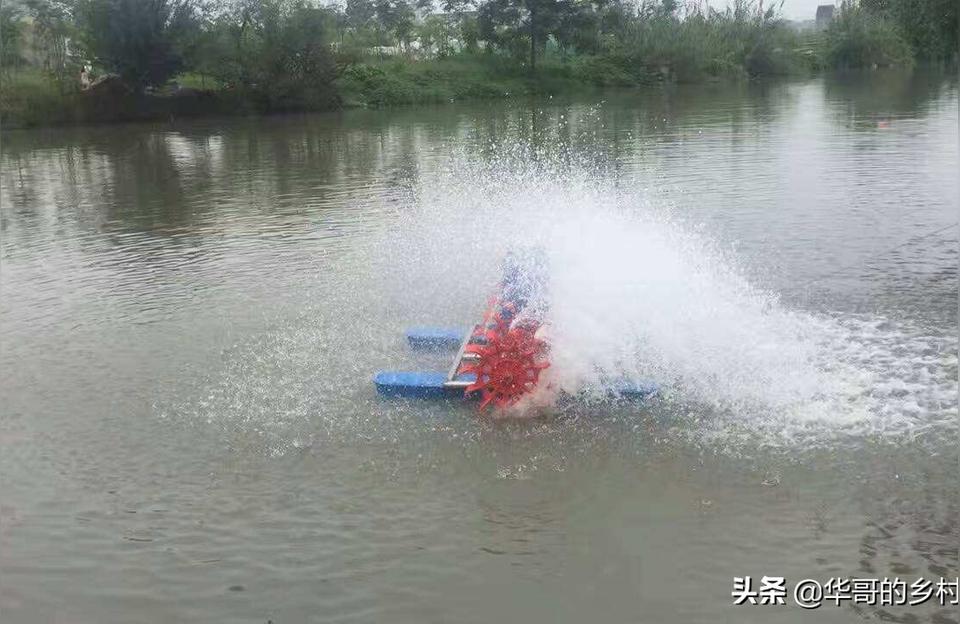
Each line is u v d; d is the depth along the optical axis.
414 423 5.98
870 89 39.16
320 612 4.14
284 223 13.38
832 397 6.04
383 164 20.39
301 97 38.88
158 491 5.29
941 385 6.15
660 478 5.15
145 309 8.93
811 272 9.14
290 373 6.95
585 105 37.62
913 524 4.61
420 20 53.00
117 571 4.54
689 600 4.12
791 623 3.95
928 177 14.66
